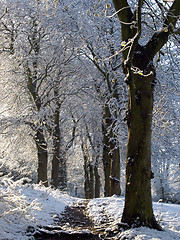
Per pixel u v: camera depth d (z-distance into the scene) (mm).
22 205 4961
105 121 12102
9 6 12398
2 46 13445
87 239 4738
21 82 13898
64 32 11336
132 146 5273
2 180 5391
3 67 13961
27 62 13242
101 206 7867
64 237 4664
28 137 15016
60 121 17844
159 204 8039
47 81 15180
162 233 4656
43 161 13539
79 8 11258
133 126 5305
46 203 7199
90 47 11180
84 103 15617
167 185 23297
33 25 12500
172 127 9961
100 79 14523
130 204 5121
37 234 4535
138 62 5422
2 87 14633
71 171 24219
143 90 5328
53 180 15023
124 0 5441
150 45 5453
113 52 11641
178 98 10523
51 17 11516
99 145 17719
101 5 10281
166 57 10414
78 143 20359
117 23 11945
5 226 4414
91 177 19484
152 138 10055
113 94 11891
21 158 16984
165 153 15375
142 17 8734
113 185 11359
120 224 5055
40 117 12258
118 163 11969
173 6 5383
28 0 12188
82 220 6473
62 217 6488
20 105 14938
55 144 15297
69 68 15367
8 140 14883
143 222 4957
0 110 15086
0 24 12875
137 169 5152
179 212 6695
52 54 14305
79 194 33719
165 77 10164
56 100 15188
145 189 5113
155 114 7695
